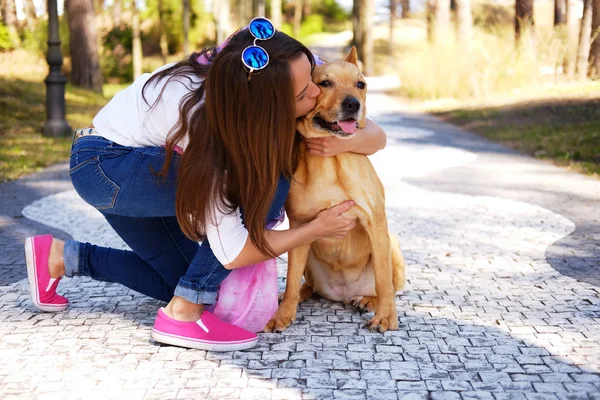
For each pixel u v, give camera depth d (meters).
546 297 3.26
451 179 6.85
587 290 3.35
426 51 17.48
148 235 2.83
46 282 3.00
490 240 4.46
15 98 13.02
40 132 10.29
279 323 2.88
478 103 14.32
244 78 2.25
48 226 4.92
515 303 3.18
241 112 2.27
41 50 20.52
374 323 2.85
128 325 2.92
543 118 11.05
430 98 16.75
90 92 16.23
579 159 7.82
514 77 15.12
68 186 6.60
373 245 2.84
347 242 2.98
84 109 13.26
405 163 7.92
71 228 4.86
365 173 2.79
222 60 2.27
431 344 2.68
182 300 2.63
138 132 2.51
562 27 15.70
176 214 2.41
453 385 2.30
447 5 18.39
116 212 2.63
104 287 3.50
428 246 4.34
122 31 29.47
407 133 10.94
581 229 4.70
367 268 3.14
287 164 2.48
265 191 2.37
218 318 2.75
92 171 2.54
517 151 8.82
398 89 19.70
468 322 2.93
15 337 2.77
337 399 2.20
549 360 2.49
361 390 2.26
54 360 2.52
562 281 3.52
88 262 2.98
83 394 2.24
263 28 2.34
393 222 5.04
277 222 2.87
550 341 2.68
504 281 3.55
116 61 27.91
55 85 9.91
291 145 2.39
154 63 30.27
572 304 3.14
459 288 3.44
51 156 8.35
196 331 2.62
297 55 2.34
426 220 5.09
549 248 4.21
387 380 2.34
